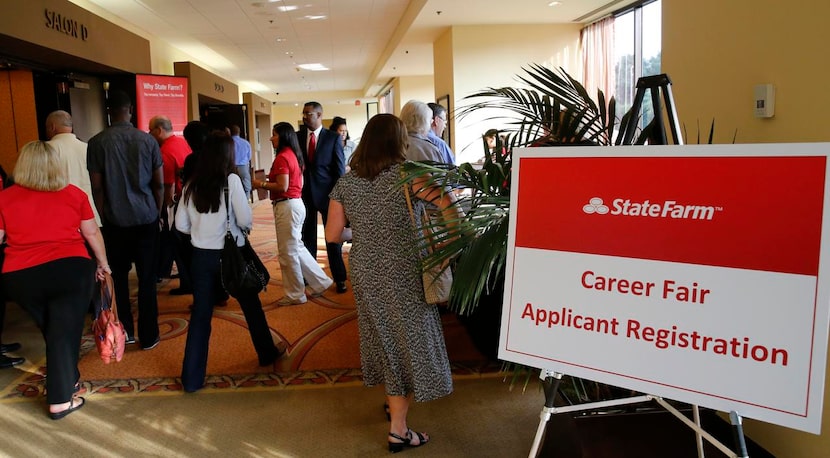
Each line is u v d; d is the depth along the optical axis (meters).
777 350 1.23
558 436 2.32
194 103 10.61
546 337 1.53
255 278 3.19
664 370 1.36
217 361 3.54
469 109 2.42
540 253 1.55
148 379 3.29
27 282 2.71
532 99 2.22
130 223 3.65
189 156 4.16
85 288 2.85
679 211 1.37
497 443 2.55
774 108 2.15
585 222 1.49
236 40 11.58
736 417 1.27
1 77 6.48
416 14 8.12
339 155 5.07
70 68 6.94
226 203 3.10
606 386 2.29
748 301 1.27
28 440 2.61
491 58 8.70
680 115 2.76
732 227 1.30
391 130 2.36
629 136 1.84
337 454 2.48
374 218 2.35
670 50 2.84
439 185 2.12
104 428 2.73
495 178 2.00
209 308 3.15
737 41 2.34
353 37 11.84
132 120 7.88
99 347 2.98
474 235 1.92
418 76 16.00
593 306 1.47
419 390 2.34
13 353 3.77
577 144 2.08
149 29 10.20
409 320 2.34
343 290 5.11
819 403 1.18
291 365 3.47
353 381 3.23
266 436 2.64
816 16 1.93
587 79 8.62
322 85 21.97
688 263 1.35
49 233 2.74
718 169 1.33
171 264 5.46
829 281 1.19
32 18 5.14
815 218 1.21
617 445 2.21
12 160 6.54
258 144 18.06
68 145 4.31
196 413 2.87
